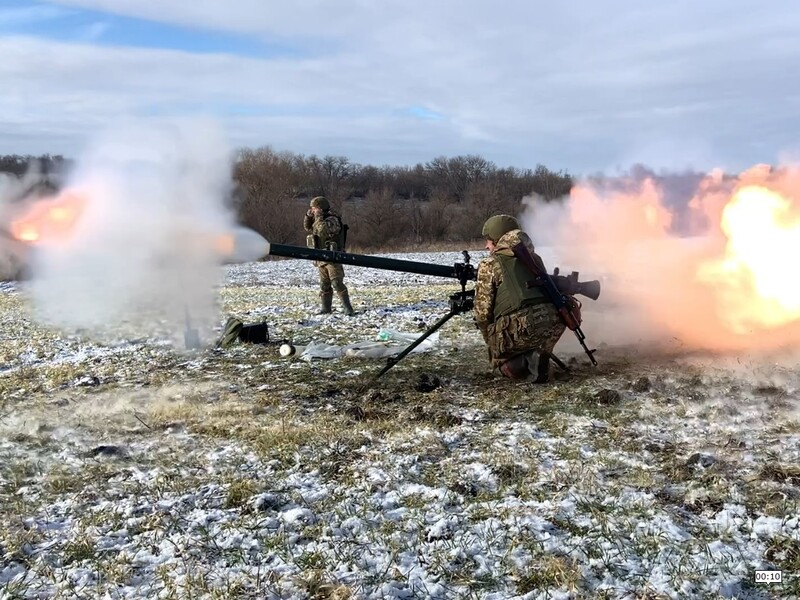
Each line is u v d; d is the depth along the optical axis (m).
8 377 8.34
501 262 6.53
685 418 5.42
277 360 8.46
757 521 3.68
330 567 3.39
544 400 6.06
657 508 3.88
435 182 61.84
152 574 3.41
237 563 3.47
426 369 7.50
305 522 3.89
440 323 7.00
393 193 56.12
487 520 3.82
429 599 3.14
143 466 4.86
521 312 6.43
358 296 16.56
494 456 4.75
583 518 3.82
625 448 4.84
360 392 6.71
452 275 6.95
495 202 48.62
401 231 49.81
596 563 3.36
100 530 3.85
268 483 4.44
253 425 5.71
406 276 26.30
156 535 3.77
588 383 6.50
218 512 4.04
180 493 4.33
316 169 60.06
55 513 4.11
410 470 4.57
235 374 7.84
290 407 6.28
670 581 3.19
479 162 60.88
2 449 5.32
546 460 4.67
